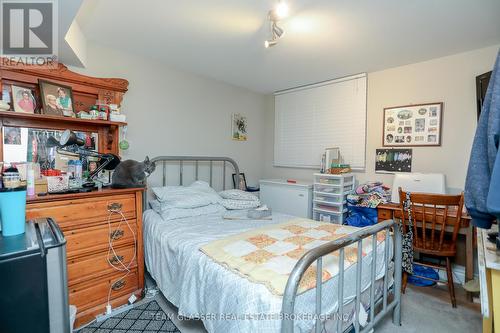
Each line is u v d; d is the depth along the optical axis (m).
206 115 3.19
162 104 2.76
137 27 2.00
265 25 1.93
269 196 3.46
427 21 1.84
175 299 1.65
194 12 1.78
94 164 2.06
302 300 1.08
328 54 2.45
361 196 2.73
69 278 1.67
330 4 1.65
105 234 1.82
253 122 3.81
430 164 2.59
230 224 2.12
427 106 2.59
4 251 0.81
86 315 1.72
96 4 1.69
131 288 1.97
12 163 1.49
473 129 2.36
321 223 2.10
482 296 1.02
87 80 2.11
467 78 2.38
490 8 1.67
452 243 2.09
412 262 2.25
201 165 3.18
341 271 1.19
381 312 1.58
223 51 2.42
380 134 2.88
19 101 1.80
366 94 2.96
